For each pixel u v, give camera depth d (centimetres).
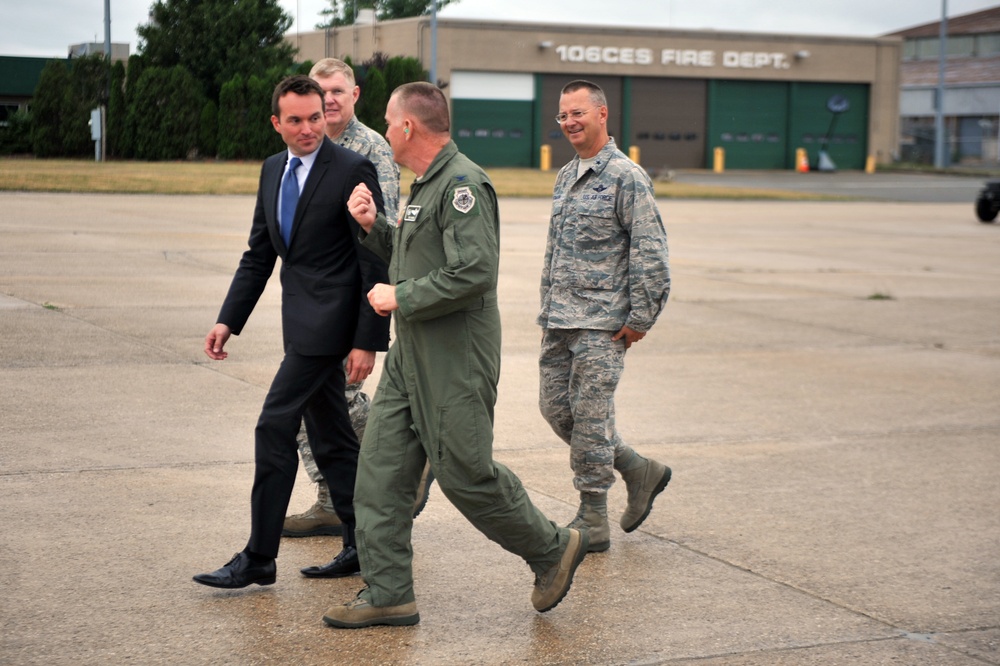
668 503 562
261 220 458
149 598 421
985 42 7394
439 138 394
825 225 2542
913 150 6109
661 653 387
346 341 434
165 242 1672
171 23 4494
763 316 1195
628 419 731
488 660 378
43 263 1387
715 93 5384
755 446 674
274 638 390
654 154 5325
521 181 3775
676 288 1401
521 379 842
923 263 1798
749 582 457
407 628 402
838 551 496
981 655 392
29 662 364
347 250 438
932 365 947
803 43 5478
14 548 465
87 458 595
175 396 736
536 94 5072
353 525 451
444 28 4894
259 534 424
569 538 411
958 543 511
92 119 3912
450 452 391
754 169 5506
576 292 481
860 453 664
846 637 404
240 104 4178
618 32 5156
